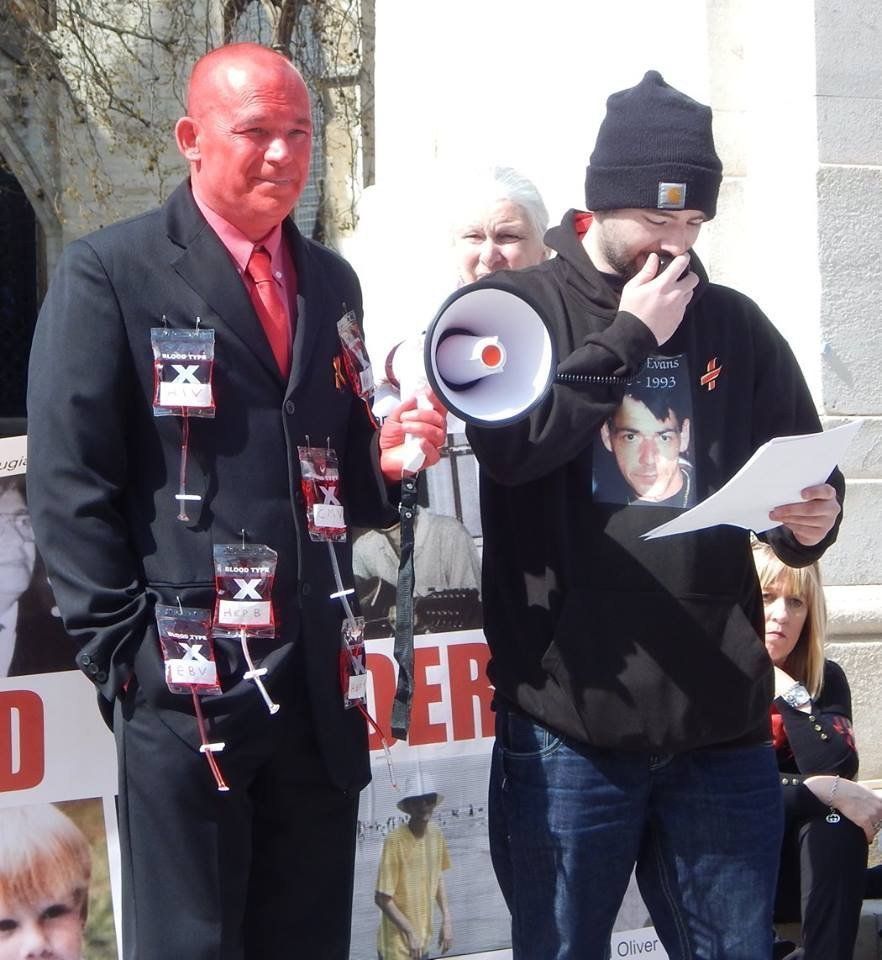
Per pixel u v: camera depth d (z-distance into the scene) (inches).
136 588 131.3
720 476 143.0
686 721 136.9
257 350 135.9
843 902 192.4
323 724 137.1
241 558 132.6
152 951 132.0
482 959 183.6
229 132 134.6
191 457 133.0
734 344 147.6
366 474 146.5
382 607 183.5
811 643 200.5
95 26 719.1
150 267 133.8
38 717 168.2
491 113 318.0
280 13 649.0
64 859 167.9
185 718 130.6
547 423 133.0
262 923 142.0
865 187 248.4
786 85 253.1
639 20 274.2
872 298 249.1
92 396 129.8
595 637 137.7
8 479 168.4
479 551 185.8
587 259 144.4
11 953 165.8
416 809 183.0
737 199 261.0
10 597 167.9
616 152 139.1
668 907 145.7
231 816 133.8
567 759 139.5
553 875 139.9
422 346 141.8
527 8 305.7
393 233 220.8
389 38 369.4
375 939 181.3
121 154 771.4
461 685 185.0
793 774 197.5
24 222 816.3
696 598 138.5
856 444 248.2
